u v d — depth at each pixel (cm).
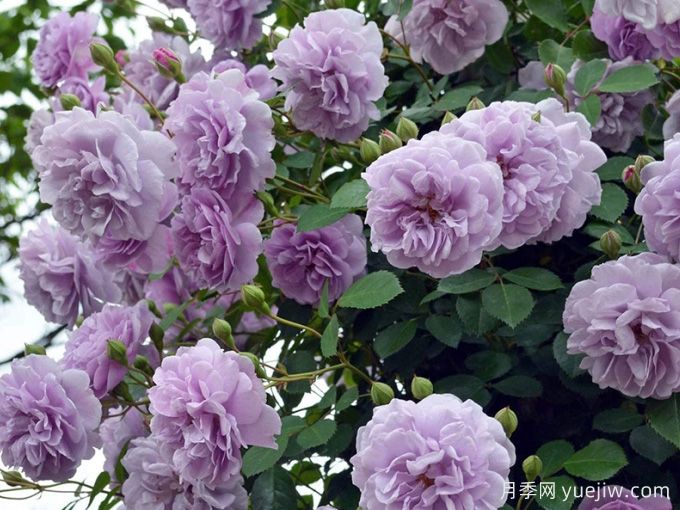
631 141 81
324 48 74
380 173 61
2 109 171
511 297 68
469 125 63
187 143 73
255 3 86
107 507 78
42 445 71
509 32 89
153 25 96
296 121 76
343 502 75
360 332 77
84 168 69
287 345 81
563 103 77
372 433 56
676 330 62
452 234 60
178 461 63
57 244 85
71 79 95
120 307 78
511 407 76
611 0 76
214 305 89
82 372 71
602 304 62
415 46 84
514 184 63
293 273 76
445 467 55
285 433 69
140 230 71
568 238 78
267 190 82
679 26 78
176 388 62
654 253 65
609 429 68
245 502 70
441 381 72
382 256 79
